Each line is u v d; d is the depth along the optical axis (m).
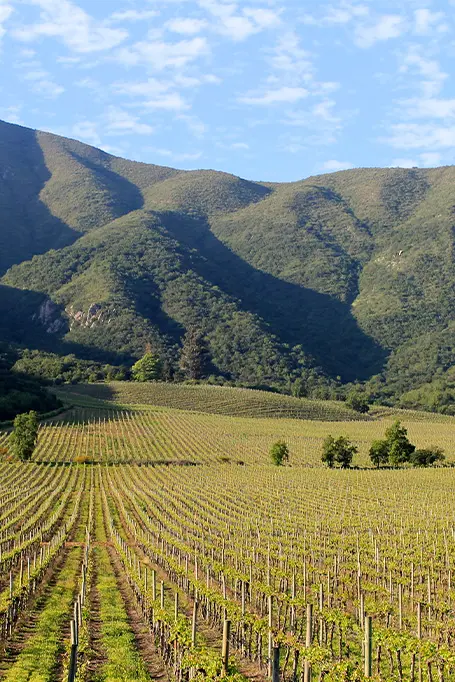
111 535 48.16
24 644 23.97
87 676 20.72
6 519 53.31
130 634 25.64
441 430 134.38
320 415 149.12
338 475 83.69
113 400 146.88
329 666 19.78
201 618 28.34
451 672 22.22
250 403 151.75
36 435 93.12
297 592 31.98
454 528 49.06
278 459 95.25
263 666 23.05
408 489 71.81
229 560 39.31
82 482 78.19
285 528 50.03
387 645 21.62
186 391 159.38
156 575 36.91
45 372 168.38
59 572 37.09
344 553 40.34
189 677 20.81
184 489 72.12
